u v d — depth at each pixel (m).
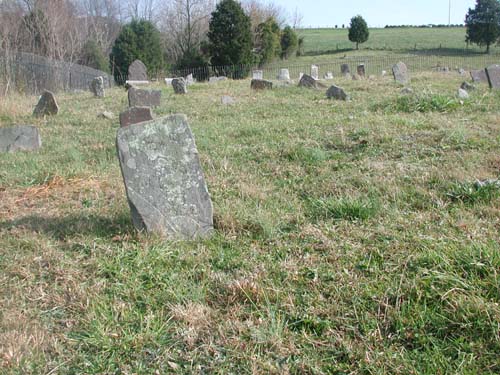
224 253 3.79
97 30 40.19
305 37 61.59
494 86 13.08
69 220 4.61
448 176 5.15
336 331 2.79
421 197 4.71
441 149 6.18
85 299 3.22
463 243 3.51
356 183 5.23
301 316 2.94
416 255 3.41
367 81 17.33
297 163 6.13
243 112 10.53
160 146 4.05
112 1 48.78
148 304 3.14
